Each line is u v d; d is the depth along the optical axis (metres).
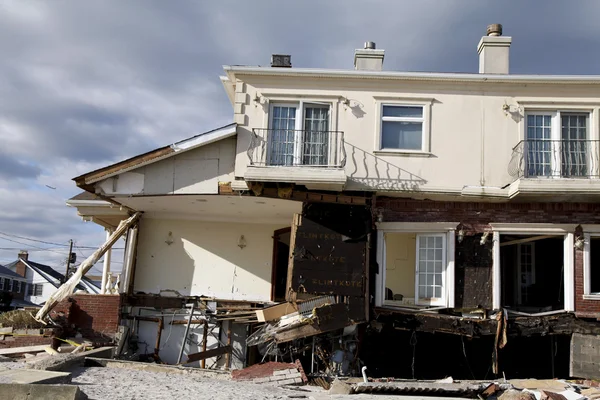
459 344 15.41
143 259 17.89
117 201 16.22
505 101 15.21
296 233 14.60
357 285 14.31
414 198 15.00
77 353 13.65
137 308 17.39
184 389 10.44
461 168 14.95
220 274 17.84
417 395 11.69
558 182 13.80
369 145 15.09
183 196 15.33
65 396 8.20
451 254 14.56
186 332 16.11
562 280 15.69
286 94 15.26
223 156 15.20
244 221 18.12
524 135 15.02
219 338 17.06
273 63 16.53
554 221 14.64
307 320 13.81
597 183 13.73
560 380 13.33
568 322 14.24
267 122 15.16
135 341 17.08
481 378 15.24
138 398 9.29
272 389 11.42
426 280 14.79
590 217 14.62
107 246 17.03
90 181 15.12
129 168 15.10
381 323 14.30
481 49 16.44
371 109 15.27
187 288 17.73
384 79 15.23
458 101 15.27
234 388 11.03
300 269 14.34
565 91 15.08
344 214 14.80
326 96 15.27
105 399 8.98
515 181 14.15
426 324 14.23
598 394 11.88
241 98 15.26
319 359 14.59
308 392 11.51
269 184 14.70
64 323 16.25
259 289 17.73
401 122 15.30
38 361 11.95
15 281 48.94
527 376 15.29
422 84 15.31
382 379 13.09
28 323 15.66
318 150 15.05
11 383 8.66
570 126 15.09
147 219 18.12
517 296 17.05
